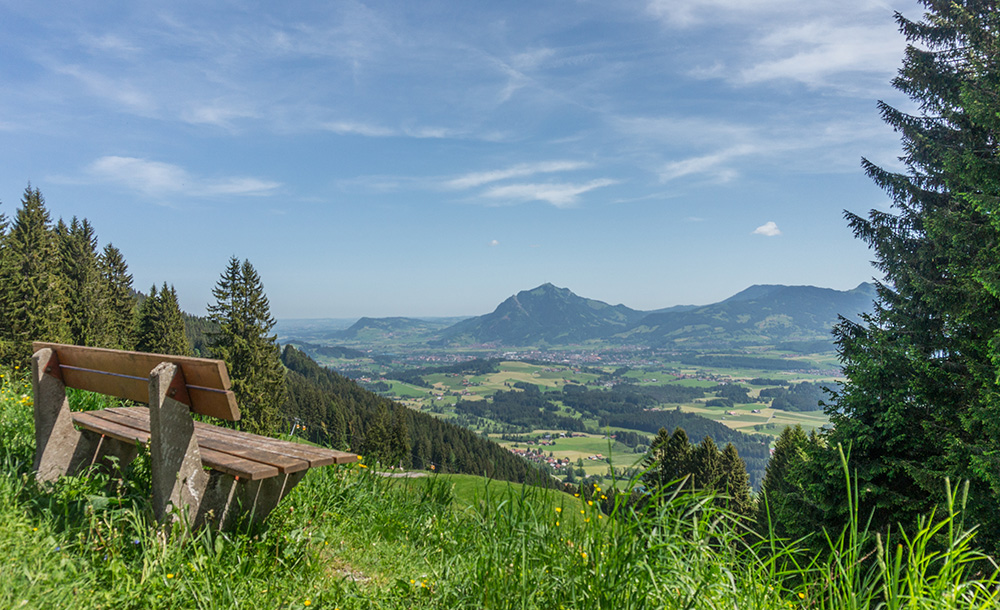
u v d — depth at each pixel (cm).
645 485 220
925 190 1273
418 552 325
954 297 1055
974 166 991
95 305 5572
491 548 253
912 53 1258
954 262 1073
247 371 4275
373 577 283
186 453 263
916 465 998
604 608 202
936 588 179
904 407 1020
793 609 207
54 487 292
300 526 303
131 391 285
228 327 4259
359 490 389
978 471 834
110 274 6712
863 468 1027
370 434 5688
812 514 1098
